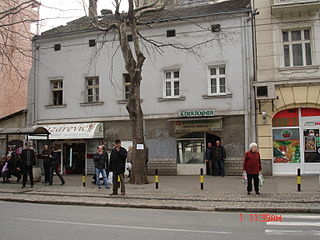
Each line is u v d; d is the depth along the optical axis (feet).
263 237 22.45
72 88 74.79
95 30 73.00
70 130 70.74
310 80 58.65
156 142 67.21
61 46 76.54
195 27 66.49
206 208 33.73
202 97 64.95
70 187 50.34
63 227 25.68
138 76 52.65
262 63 61.82
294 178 55.72
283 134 60.95
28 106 78.43
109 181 50.55
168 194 42.06
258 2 63.05
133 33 52.70
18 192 45.80
